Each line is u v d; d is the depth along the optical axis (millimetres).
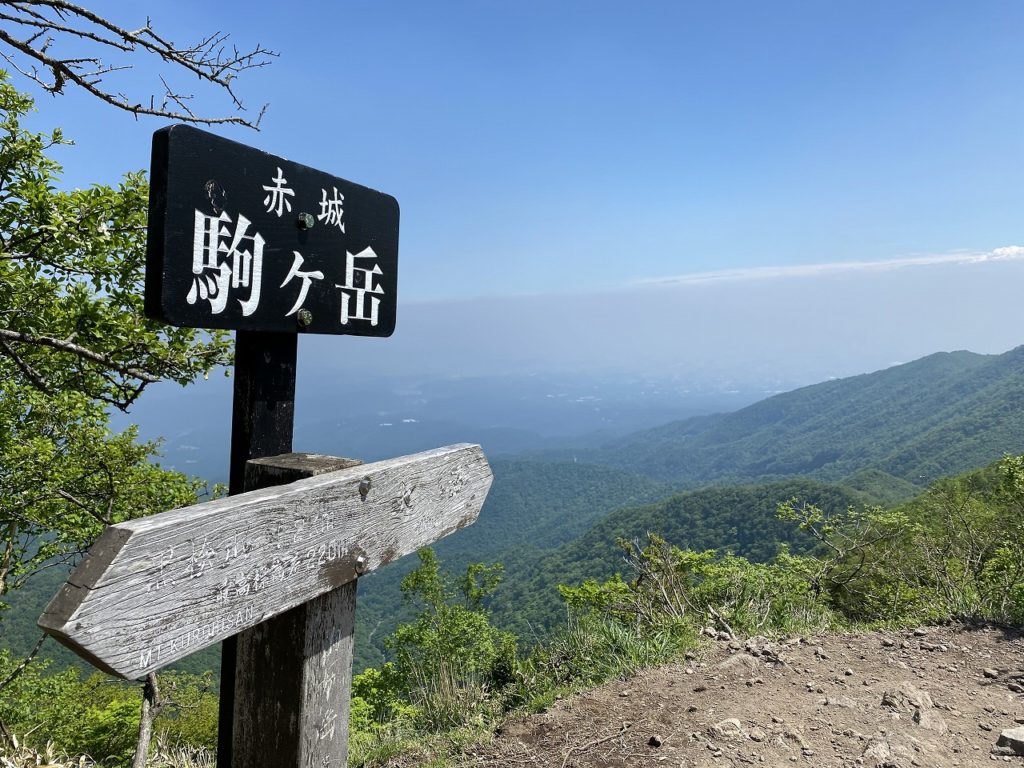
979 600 4992
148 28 3246
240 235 1562
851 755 2576
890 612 5895
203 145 1455
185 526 1043
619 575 6605
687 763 2539
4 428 5695
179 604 1039
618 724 3008
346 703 1589
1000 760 2566
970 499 9102
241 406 1659
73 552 5734
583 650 4141
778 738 2701
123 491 5531
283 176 1696
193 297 1443
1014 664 3594
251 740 1531
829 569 7492
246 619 1175
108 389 5660
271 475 1547
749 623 4734
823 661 3688
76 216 4594
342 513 1427
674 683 3426
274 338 1709
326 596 1498
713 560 7070
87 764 3980
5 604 5590
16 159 4879
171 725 8250
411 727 4156
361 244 2016
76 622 876
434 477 1789
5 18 3031
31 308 4945
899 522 7664
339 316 1921
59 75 3148
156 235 1381
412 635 11547
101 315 4930
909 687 3172
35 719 7605
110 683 10203
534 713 3404
